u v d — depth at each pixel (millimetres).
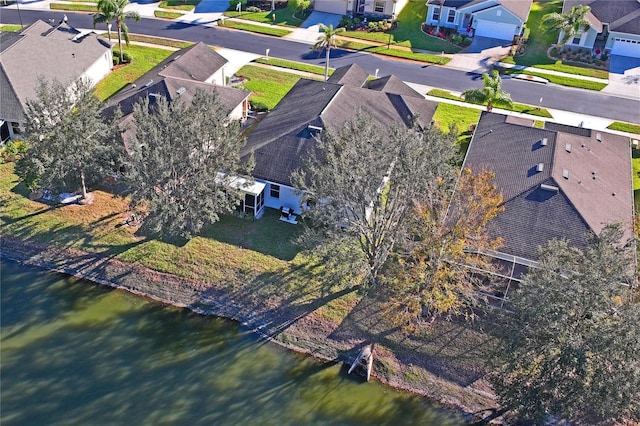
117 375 31719
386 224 33562
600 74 65062
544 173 37250
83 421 29172
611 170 41062
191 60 55406
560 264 28469
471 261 32062
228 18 75000
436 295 30797
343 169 31984
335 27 74250
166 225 37750
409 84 61438
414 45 70562
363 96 48156
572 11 67750
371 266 33812
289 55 66625
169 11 76250
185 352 33375
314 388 31812
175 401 30547
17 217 40562
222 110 39469
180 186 36000
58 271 37688
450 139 34625
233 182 38438
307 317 35281
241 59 64875
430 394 31781
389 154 32312
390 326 34719
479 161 41438
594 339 26125
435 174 32844
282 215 41688
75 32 60906
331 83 49406
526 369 28281
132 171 34312
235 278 37125
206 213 37031
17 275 37281
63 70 52750
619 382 25703
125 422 29312
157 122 35844
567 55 68688
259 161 41938
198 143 35906
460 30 73938
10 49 50062
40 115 36875
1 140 46969
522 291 28266
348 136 33844
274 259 38281
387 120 47062
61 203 41844
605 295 26156
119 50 62281
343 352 33719
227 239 39469
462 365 32844
